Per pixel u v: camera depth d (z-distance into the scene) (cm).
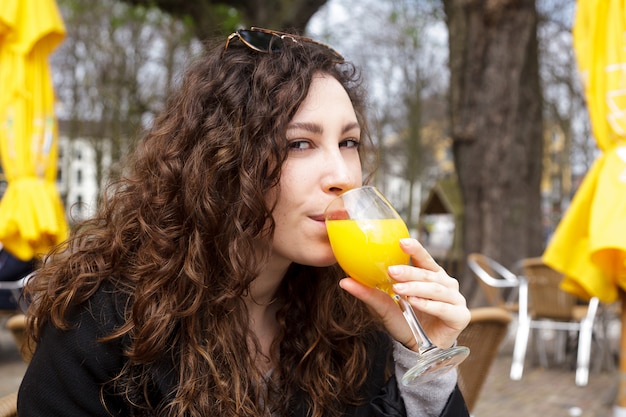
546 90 1820
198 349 127
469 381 224
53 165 471
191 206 132
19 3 447
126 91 1838
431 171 3575
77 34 1794
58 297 125
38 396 123
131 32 1794
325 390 138
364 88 180
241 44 143
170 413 125
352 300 149
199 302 129
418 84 2255
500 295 664
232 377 129
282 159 128
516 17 746
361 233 124
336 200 127
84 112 1944
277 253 136
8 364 587
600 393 503
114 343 125
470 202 775
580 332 557
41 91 468
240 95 133
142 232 134
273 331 147
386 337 150
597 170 309
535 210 779
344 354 143
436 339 139
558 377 557
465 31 762
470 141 767
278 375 140
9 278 502
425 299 126
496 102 756
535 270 555
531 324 575
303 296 146
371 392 145
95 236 139
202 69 143
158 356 125
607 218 269
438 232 3603
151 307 127
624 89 286
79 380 123
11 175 452
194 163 133
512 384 533
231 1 943
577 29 317
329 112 132
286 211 130
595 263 285
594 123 303
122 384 126
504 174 759
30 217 441
